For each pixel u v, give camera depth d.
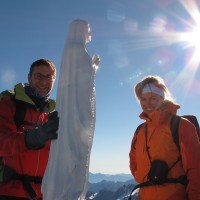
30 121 1.75
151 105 1.87
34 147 1.17
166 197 1.70
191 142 1.71
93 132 1.04
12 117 1.71
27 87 1.91
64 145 1.02
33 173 1.76
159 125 1.79
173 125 1.76
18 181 1.73
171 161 1.74
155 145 1.77
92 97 1.05
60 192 0.99
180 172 1.74
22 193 1.72
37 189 1.76
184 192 1.71
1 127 1.63
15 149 1.22
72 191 0.99
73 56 1.07
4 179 1.68
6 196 1.70
